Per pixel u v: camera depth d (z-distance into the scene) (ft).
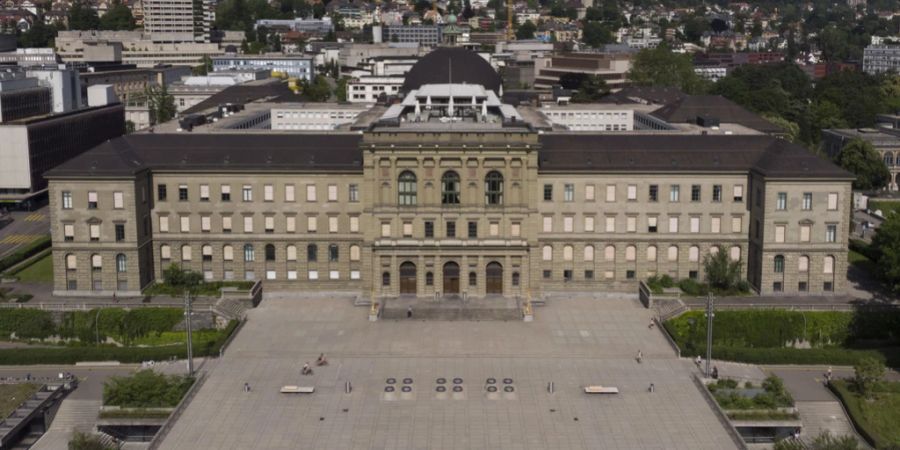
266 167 581.94
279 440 396.37
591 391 439.22
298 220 588.91
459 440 396.78
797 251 563.07
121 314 532.32
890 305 531.91
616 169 579.48
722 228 587.27
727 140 608.60
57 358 489.26
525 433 402.93
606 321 542.57
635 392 443.32
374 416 418.72
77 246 568.41
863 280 599.16
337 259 593.83
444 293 577.02
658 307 561.02
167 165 583.58
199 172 584.40
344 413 421.59
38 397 435.12
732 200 584.81
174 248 592.60
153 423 420.77
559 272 590.96
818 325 525.34
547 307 568.82
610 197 584.81
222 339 500.74
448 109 634.84
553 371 468.34
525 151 560.20
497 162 562.25
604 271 591.37
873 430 419.95
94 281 572.92
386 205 566.36
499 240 569.23
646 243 588.09
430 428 407.44
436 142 557.33
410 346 501.97
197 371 467.52
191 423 411.34
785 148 581.12
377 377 460.96
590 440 396.98
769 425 417.28
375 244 568.41
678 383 453.99
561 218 586.04
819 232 561.84
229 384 452.35
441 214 566.36
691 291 571.28
